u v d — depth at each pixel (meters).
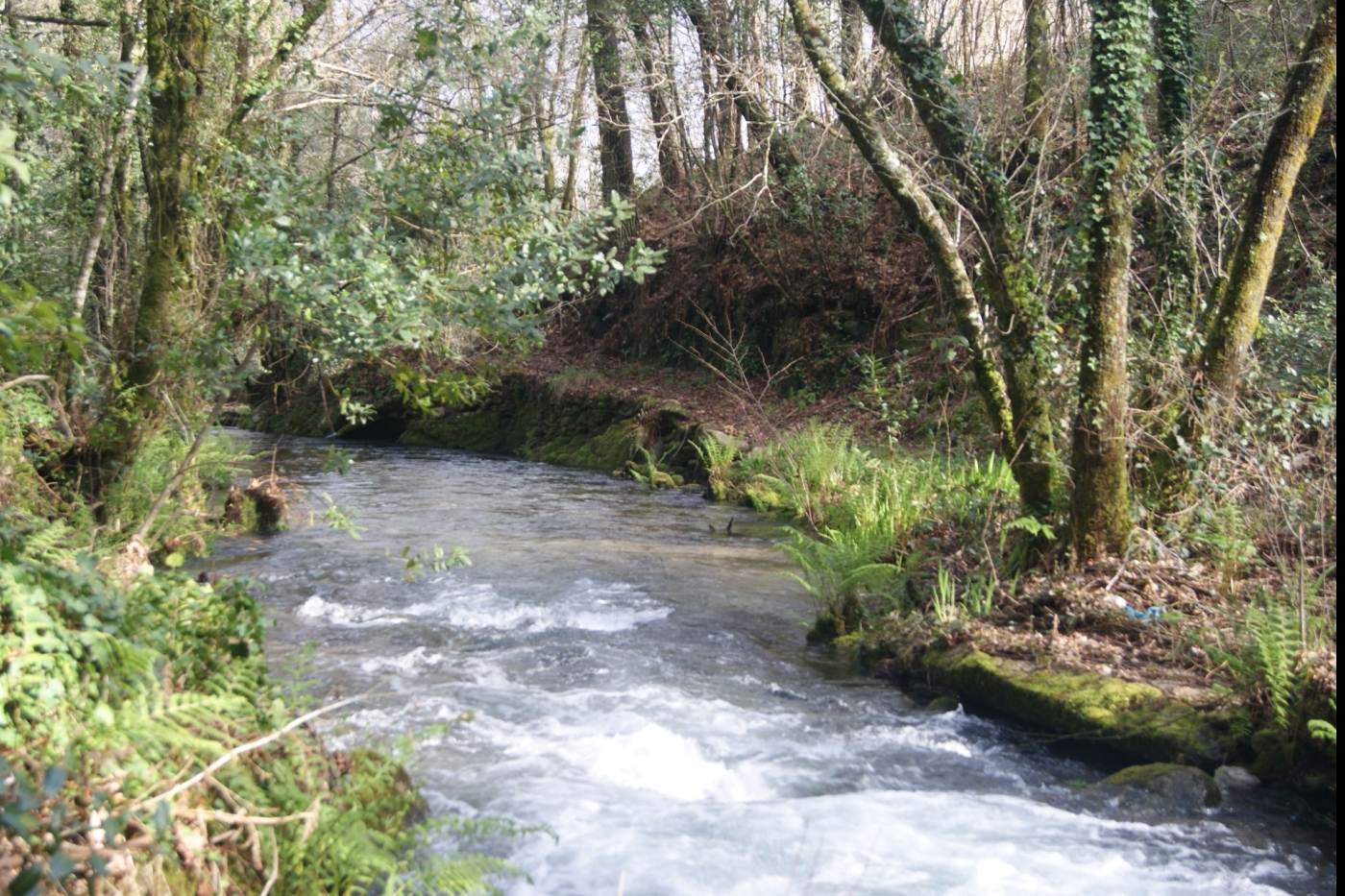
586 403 22.22
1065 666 6.60
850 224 20.58
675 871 4.48
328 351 6.54
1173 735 5.79
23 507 7.07
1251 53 13.02
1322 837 5.03
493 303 6.18
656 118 22.52
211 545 11.19
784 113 19.03
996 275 8.28
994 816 5.19
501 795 5.25
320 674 7.16
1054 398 8.31
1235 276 7.80
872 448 15.46
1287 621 5.74
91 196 10.88
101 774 3.06
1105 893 4.43
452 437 25.19
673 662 7.78
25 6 12.01
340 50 11.41
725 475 16.44
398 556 11.23
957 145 8.50
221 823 3.37
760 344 21.56
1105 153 7.56
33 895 2.59
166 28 8.69
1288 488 7.73
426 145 6.82
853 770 5.86
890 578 8.55
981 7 16.38
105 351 8.71
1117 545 7.55
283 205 6.28
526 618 8.88
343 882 3.57
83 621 3.62
